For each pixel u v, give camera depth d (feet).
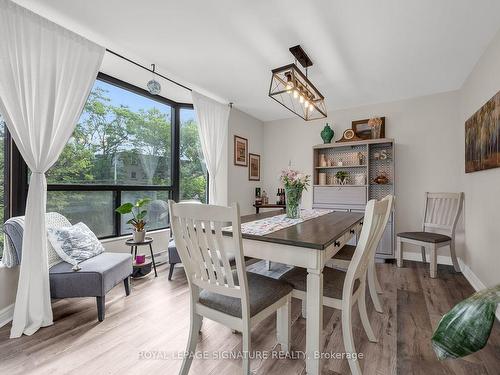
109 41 7.18
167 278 9.00
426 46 7.36
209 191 11.66
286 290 4.71
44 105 6.05
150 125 11.09
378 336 5.53
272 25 6.45
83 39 6.74
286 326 4.92
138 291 7.88
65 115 6.47
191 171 12.47
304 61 8.12
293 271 5.41
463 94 9.95
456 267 9.61
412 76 9.36
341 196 12.17
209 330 5.83
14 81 5.52
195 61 8.30
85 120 8.84
